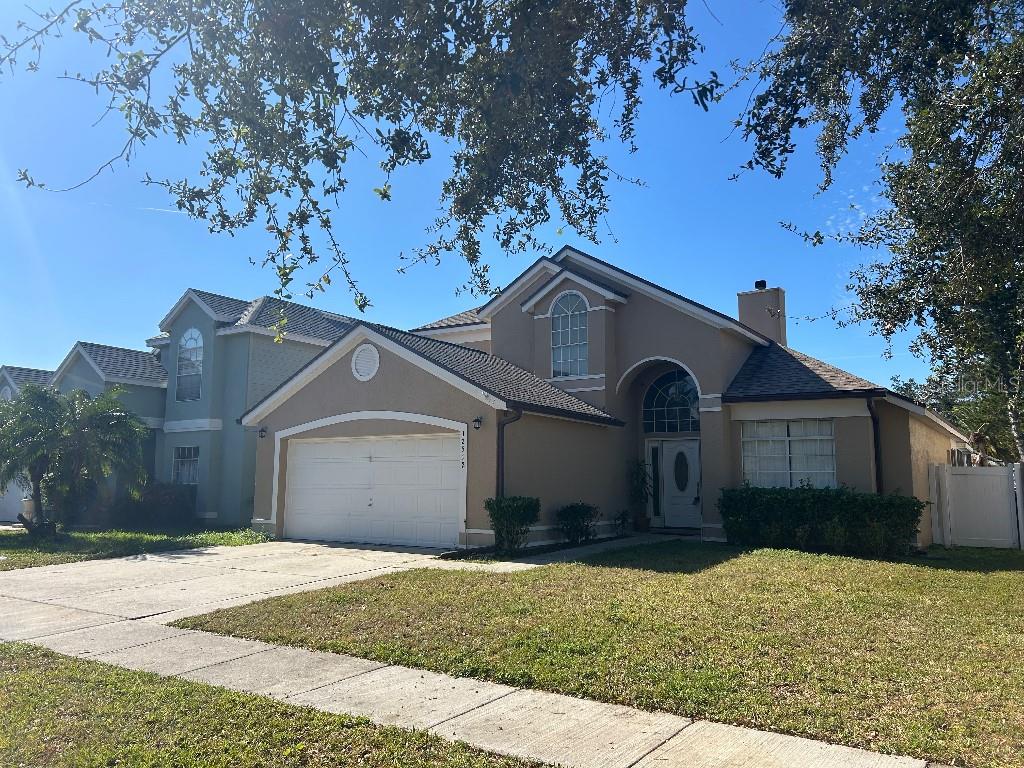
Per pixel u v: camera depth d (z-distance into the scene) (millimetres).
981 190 8172
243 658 6898
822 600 8984
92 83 6195
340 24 6203
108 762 4484
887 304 14227
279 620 8305
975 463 26344
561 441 16234
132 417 18750
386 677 6270
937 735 4805
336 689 5957
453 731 5027
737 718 5145
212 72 6262
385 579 10688
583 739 4867
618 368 18625
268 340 23250
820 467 16156
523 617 8062
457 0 6129
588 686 5836
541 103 6645
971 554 15070
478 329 23531
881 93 7281
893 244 13617
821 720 5055
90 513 22328
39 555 14312
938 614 8359
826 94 7262
